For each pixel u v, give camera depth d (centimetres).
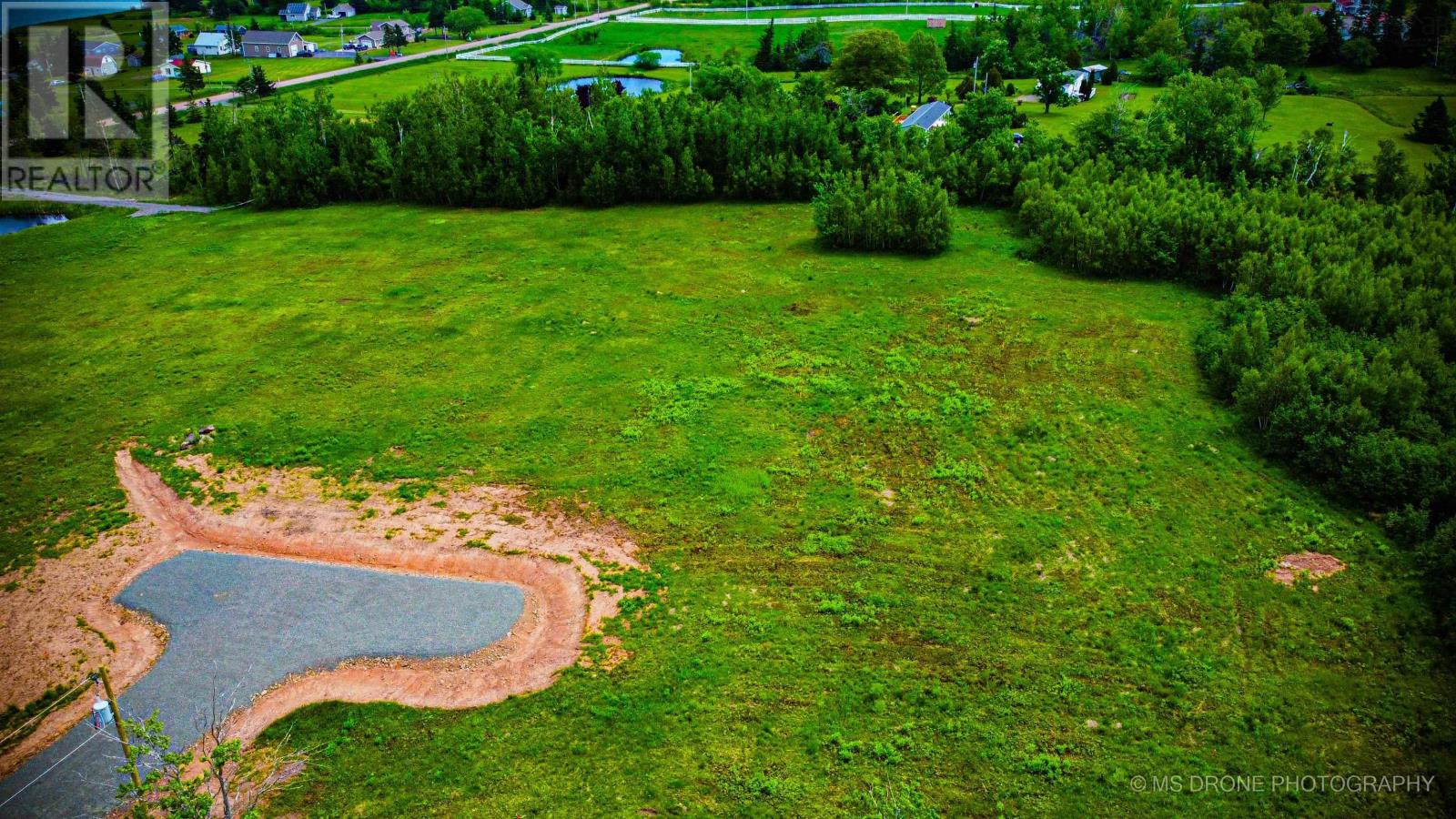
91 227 6444
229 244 6034
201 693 2578
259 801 2264
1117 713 2459
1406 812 2184
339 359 4394
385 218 6481
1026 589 2886
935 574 2959
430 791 2286
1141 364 4128
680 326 4619
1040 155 6238
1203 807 2211
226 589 2970
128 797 2145
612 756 2366
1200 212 4981
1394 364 3712
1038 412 3809
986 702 2500
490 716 2488
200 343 4591
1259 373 3625
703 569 3008
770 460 3556
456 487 3453
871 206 5416
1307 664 2597
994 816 2198
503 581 2994
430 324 4719
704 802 2244
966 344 4366
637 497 3359
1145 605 2814
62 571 3106
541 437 3728
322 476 3544
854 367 4194
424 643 2728
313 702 2548
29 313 5006
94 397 4147
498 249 5762
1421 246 4619
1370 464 3209
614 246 5766
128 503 3450
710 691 2544
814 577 2961
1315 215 5138
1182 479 3378
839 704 2498
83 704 2580
